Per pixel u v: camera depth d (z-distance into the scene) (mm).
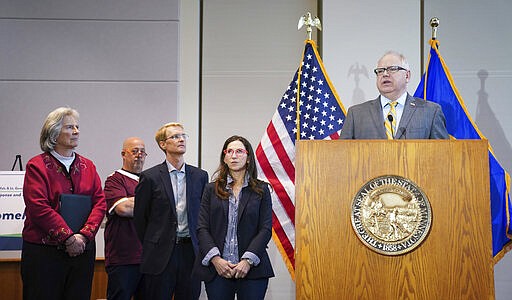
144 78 5309
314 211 2381
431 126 3096
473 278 2291
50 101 5258
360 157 2391
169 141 3814
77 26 5340
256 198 3236
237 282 3146
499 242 4086
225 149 3350
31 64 5289
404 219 2332
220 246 3160
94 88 5289
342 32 5137
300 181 2404
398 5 5152
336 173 2393
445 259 2305
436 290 2295
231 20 5492
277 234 4512
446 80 4355
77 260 3480
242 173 3334
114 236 4008
